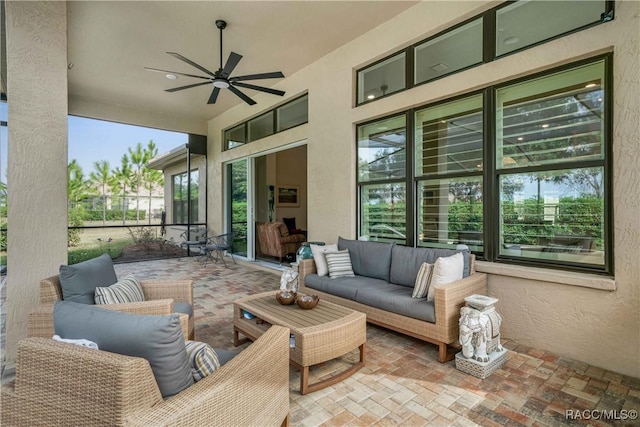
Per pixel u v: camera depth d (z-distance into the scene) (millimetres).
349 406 2066
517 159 3084
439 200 3693
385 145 4223
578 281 2594
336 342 2309
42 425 1073
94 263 2559
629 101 2395
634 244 2377
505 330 3049
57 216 2963
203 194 8438
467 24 3377
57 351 1072
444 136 3617
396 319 2967
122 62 5008
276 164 9531
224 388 1201
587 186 2703
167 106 7125
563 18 2779
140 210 7875
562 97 2816
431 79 3668
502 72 3057
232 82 4062
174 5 3629
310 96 5168
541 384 2299
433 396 2170
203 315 3773
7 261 2734
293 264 5168
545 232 2938
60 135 2986
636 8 2361
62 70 3006
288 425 1788
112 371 971
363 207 4539
